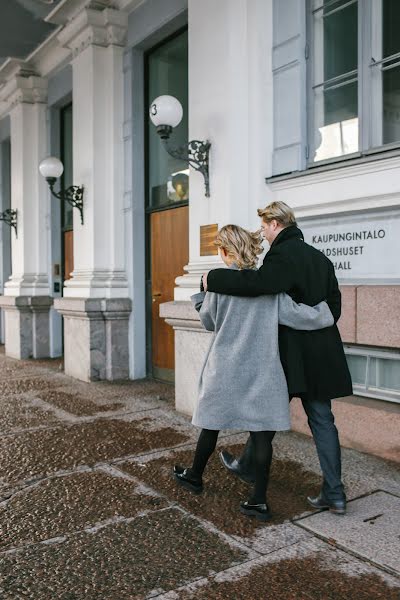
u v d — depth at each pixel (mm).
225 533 2908
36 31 7883
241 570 2557
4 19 7516
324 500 3137
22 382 7051
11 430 4828
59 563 2629
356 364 4391
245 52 4980
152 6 6461
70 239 9078
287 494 3391
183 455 4145
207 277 2990
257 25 4898
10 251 11508
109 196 7172
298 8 4637
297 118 4676
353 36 4445
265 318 2938
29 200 9391
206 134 5191
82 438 4586
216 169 5090
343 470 3752
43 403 5848
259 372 2930
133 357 7086
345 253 4355
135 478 3689
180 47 6488
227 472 3771
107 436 4637
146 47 6910
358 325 4199
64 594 2379
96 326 7000
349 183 4242
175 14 6078
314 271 2988
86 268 7215
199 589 2412
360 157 4176
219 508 3211
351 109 4445
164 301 6832
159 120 5043
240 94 4977
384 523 2988
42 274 9383
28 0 6969
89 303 6832
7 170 11438
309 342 2963
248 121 5023
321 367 2961
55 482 3635
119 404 5773
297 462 3938
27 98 9281
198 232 5332
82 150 7289
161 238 6840
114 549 2754
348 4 4430
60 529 2971
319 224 4555
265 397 2904
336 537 2838
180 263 6543
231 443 4406
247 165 5043
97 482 3625
